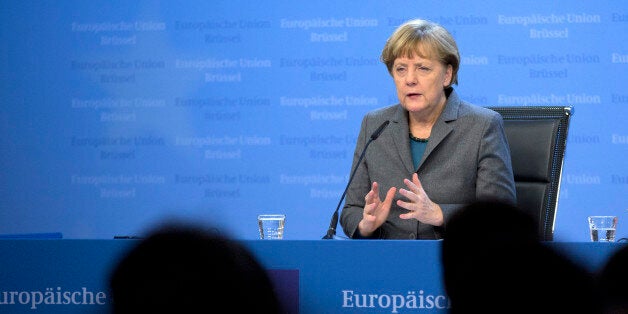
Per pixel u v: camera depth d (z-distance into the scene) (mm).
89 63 16609
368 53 15891
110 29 16547
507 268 2682
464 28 15570
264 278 2537
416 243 5211
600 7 15219
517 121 8984
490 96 15508
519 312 2682
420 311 5215
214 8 16281
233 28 16250
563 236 4859
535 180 8727
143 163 16484
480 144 7965
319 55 16031
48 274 5453
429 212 7027
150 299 2426
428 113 8188
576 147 15312
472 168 7965
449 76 8141
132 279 2447
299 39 16062
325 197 16031
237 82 16250
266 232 7164
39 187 16766
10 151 16812
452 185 7926
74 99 16656
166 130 16438
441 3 15625
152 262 2453
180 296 2424
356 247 5270
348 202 8406
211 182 16312
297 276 5324
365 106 15914
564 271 2680
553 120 8812
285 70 16109
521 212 2779
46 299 5453
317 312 5309
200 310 2436
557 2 15312
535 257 2682
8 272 5488
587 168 15297
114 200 16562
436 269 5188
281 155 16141
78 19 16625
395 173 8148
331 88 16000
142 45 16469
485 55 15508
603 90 15242
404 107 8133
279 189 16141
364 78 15914
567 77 15320
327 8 15969
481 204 2801
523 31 15414
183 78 16375
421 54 7848
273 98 16156
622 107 15188
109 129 16578
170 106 16406
